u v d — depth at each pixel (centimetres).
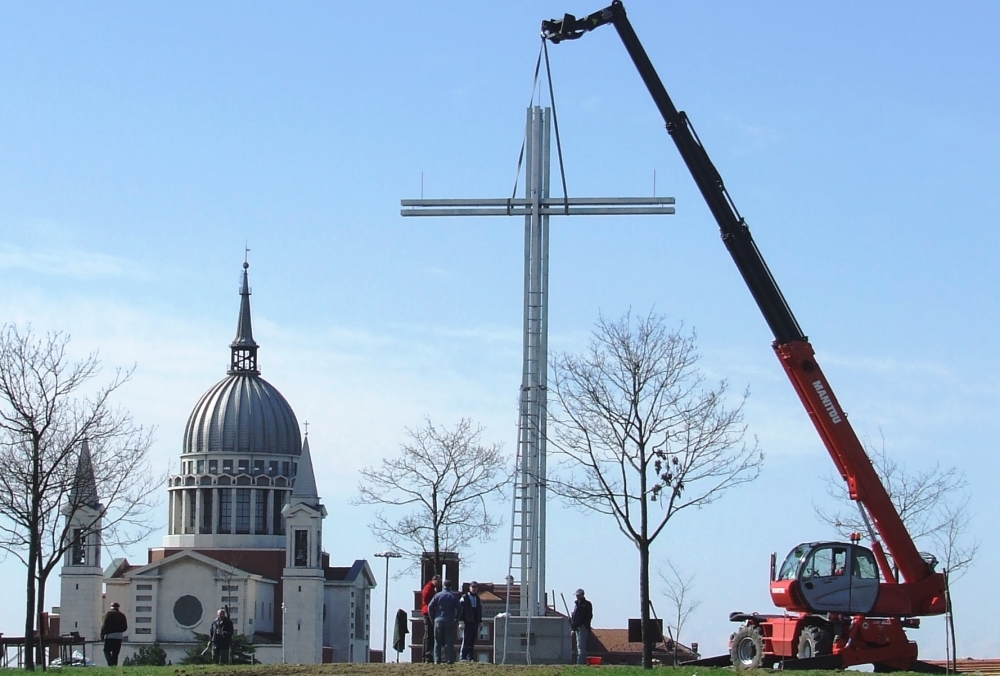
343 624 19750
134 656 16462
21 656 6144
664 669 4134
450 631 4781
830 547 4472
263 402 19875
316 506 18712
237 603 18275
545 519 5316
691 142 4409
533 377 5388
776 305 4431
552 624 5222
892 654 4400
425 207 5478
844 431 4400
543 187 5484
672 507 4591
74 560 17500
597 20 4406
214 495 19338
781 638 4528
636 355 5669
